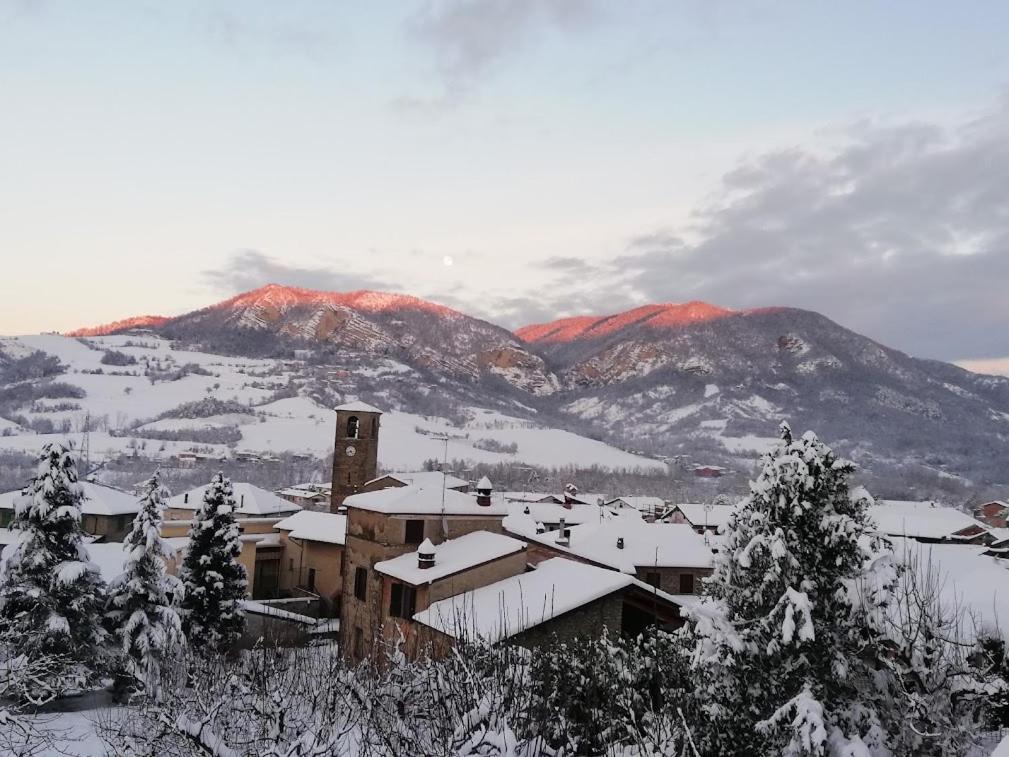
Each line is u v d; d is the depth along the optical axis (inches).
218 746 490.3
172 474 6038.4
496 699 613.9
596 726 692.1
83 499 1280.8
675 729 653.9
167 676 935.7
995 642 698.8
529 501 4512.8
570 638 1206.9
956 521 3457.2
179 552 2009.1
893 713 581.3
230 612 1573.6
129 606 1294.3
